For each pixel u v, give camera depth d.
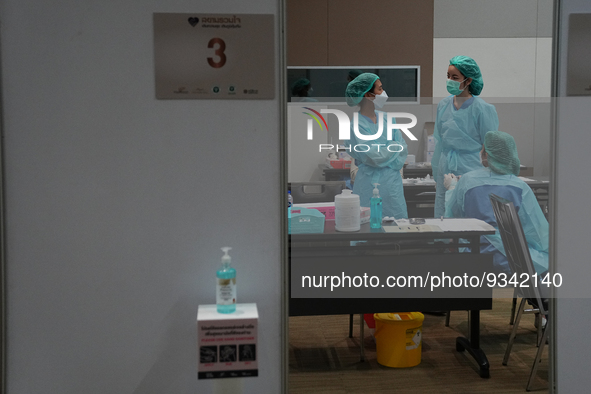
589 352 2.03
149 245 1.81
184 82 1.78
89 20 1.73
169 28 1.76
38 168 1.75
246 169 1.83
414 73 2.75
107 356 1.82
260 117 1.81
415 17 2.72
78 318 1.80
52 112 1.74
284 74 1.80
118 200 1.79
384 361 2.19
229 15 1.77
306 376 2.14
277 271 1.86
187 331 1.84
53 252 1.78
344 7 2.60
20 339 1.79
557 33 1.94
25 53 1.72
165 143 1.79
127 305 1.82
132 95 1.77
